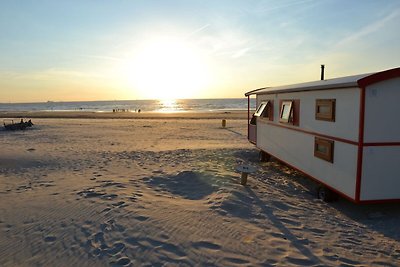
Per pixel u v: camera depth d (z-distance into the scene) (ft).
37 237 15.62
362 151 18.58
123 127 84.38
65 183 25.98
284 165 35.01
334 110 21.30
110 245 14.62
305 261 13.61
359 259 14.10
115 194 21.98
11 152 42.01
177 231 16.02
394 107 18.57
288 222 18.13
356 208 21.31
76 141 55.06
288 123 29.30
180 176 27.35
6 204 20.44
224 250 14.28
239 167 25.77
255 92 39.63
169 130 76.23
